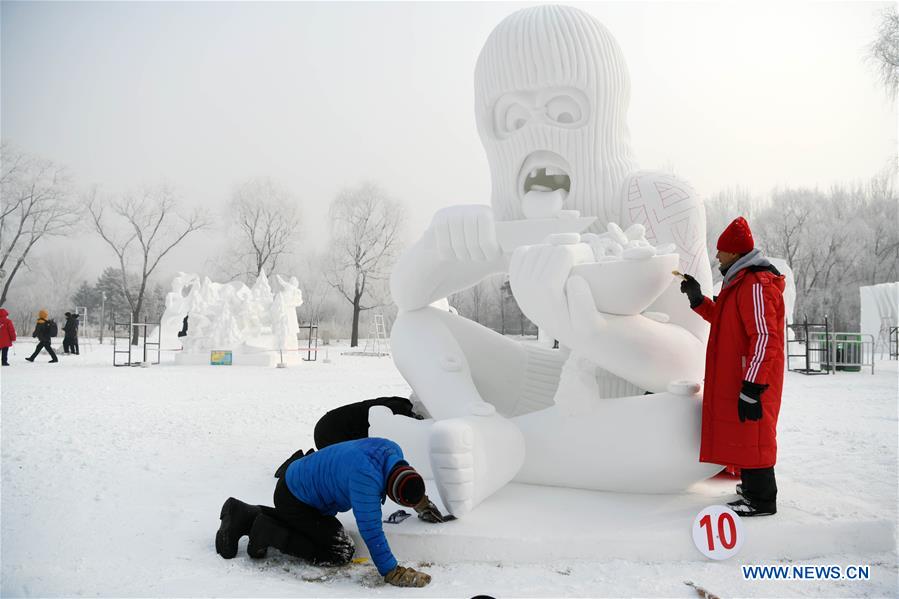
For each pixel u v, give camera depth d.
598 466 3.57
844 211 33.09
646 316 3.82
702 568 2.96
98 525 3.52
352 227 35.59
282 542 2.92
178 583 2.69
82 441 6.07
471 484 3.17
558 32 4.08
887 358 22.05
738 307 3.22
